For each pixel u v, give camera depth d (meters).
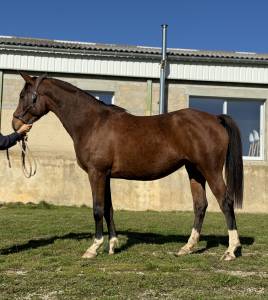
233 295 4.57
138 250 6.74
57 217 10.97
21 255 6.30
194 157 6.07
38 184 14.05
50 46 14.45
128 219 11.01
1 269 5.50
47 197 14.06
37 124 14.41
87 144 6.21
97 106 6.36
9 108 14.41
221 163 6.09
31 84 6.44
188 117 6.17
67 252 6.56
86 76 14.73
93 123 6.25
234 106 15.39
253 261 6.08
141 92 14.96
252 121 15.38
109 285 4.83
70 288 4.72
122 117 6.34
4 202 13.88
